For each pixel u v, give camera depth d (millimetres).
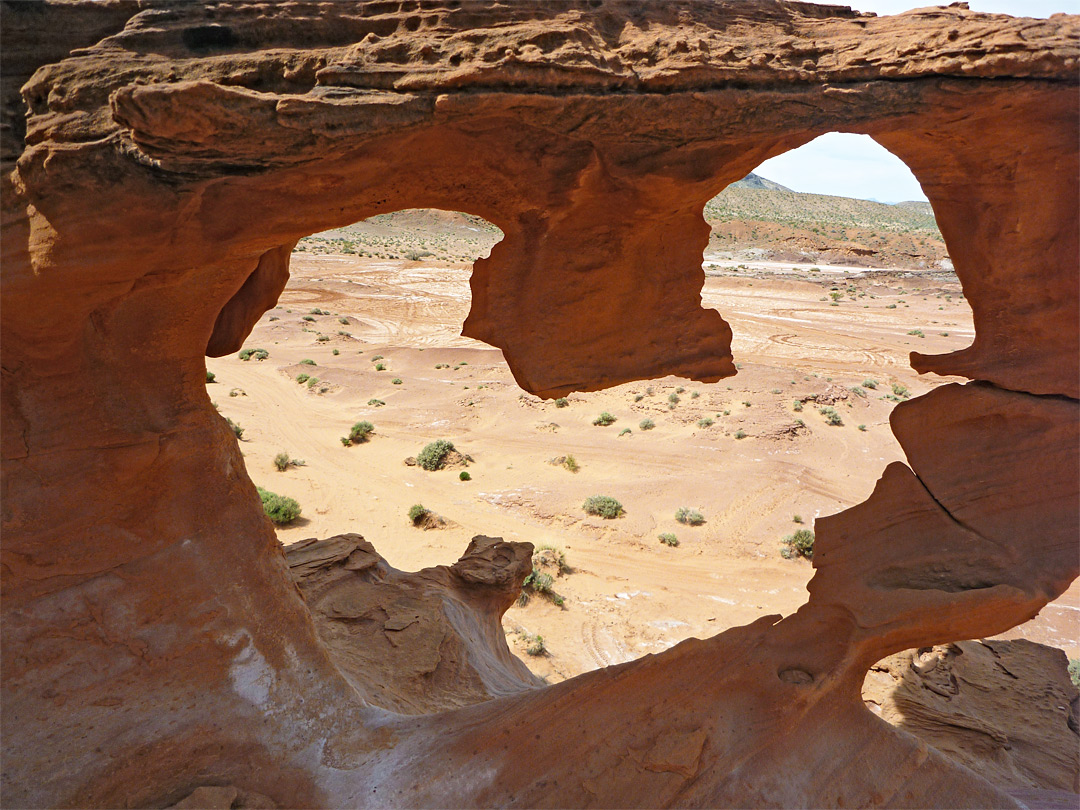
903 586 6672
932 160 5977
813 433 27109
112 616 6320
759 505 21234
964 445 6660
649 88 4941
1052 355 6137
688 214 6223
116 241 4539
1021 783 8680
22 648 5996
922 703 10320
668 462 24766
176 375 6434
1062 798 8008
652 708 6602
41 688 6016
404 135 4652
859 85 5121
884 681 11188
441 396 32938
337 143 4516
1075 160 5445
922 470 6855
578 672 13828
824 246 107000
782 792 6098
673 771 6113
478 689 9008
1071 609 16531
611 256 6250
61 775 5777
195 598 6699
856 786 6312
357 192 5199
